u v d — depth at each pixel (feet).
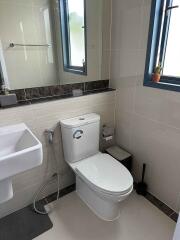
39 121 4.85
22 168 3.40
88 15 5.25
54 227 4.90
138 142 5.88
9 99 4.39
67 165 5.97
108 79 6.33
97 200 5.10
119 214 5.25
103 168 4.94
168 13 4.45
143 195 5.89
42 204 5.60
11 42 4.32
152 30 4.53
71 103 5.29
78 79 5.68
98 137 5.65
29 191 5.44
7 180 3.79
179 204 5.09
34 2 4.37
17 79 4.63
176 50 4.57
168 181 5.21
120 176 4.63
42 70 4.95
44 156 5.33
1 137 3.99
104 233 4.74
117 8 5.34
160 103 4.84
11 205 5.24
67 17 4.96
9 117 4.37
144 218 5.12
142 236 4.65
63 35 5.03
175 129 4.64
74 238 4.62
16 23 4.28
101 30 5.62
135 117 5.74
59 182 6.04
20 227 4.90
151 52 4.75
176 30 4.46
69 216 5.21
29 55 4.65
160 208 5.42
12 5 4.12
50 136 5.08
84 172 4.78
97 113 6.02
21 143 4.14
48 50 4.90
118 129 6.58
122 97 6.01
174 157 4.85
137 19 4.83
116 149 6.58
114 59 5.93
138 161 6.08
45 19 4.65
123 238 4.60
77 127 5.01
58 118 5.17
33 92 4.95
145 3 4.53
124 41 5.40
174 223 4.97
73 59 5.39
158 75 4.80
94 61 5.80
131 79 5.51
